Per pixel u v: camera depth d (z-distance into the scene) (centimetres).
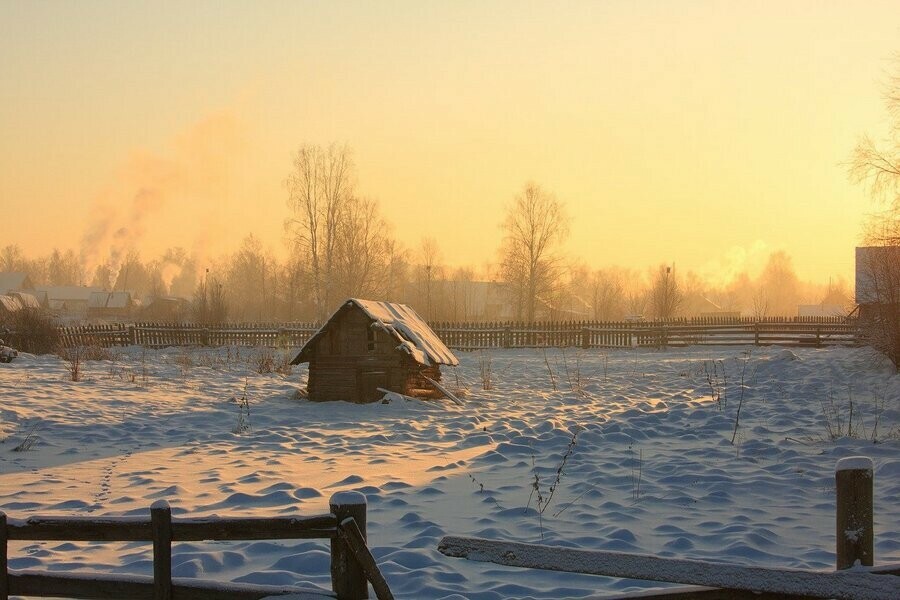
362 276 6334
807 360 2675
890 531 809
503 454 1265
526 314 7331
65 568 693
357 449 1316
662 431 1480
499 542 415
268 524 454
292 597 449
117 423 1523
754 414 1655
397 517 867
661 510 905
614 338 3909
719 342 3825
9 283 12538
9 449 1268
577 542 774
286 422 1611
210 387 2183
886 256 2312
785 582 384
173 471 1116
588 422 1585
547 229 6825
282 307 8262
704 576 392
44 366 2608
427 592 636
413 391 1928
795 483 1039
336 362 1922
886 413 1605
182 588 465
